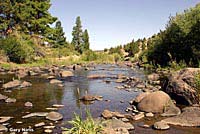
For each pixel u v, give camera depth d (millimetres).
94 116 13969
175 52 41562
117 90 22891
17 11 57031
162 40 46469
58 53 68500
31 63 50438
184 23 38375
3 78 30016
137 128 12016
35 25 61688
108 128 10656
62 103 17469
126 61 80125
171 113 14125
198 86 16234
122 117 13758
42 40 63531
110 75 35594
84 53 82375
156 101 14906
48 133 11164
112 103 17453
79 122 10102
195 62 34812
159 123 12102
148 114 14164
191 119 12555
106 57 80375
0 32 56125
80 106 16375
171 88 17625
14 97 19391
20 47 48531
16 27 59188
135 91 22188
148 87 23328
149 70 44656
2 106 16375
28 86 24938
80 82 28531
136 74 36688
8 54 47281
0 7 56312
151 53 51312
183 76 17469
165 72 34281
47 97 19562
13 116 13969
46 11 64125
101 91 22375
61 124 12492
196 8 37844
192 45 35938
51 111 15109
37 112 14586
